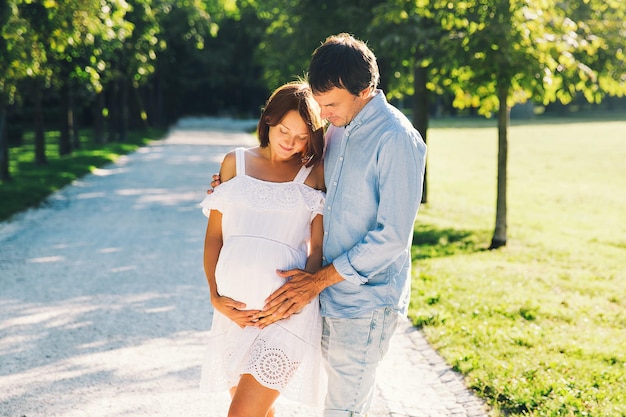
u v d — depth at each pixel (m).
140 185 14.30
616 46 8.15
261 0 18.73
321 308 2.61
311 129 2.61
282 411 3.71
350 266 2.43
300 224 2.70
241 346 2.60
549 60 7.20
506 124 8.59
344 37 2.36
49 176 14.59
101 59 13.97
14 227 9.32
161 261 7.42
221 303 2.66
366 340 2.51
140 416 3.63
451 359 4.42
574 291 6.51
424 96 11.32
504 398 3.83
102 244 8.27
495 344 4.75
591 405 3.70
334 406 2.57
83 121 40.38
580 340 4.93
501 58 7.20
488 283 6.57
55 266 7.08
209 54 45.00
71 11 9.28
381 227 2.40
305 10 12.10
